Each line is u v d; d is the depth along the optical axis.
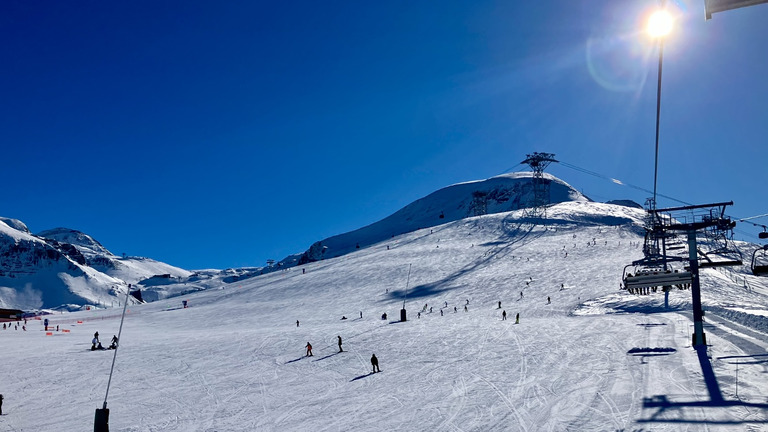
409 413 25.27
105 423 25.34
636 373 27.50
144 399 33.66
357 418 25.38
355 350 47.28
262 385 35.81
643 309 59.78
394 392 30.34
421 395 28.84
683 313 52.91
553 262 111.50
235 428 25.73
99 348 56.88
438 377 33.31
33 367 46.28
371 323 69.88
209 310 113.94
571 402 23.50
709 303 55.12
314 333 60.47
